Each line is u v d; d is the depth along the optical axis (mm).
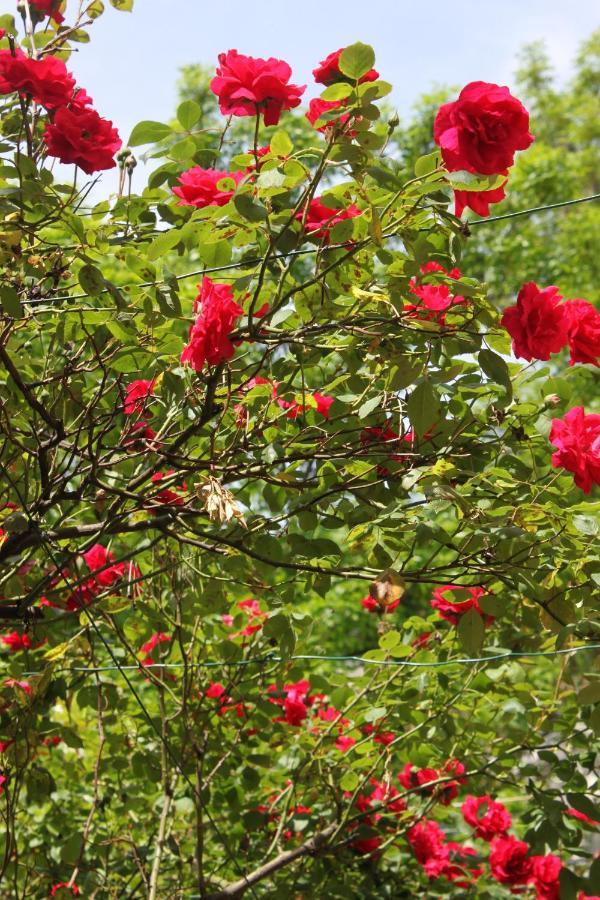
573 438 1711
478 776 2602
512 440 2010
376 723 2564
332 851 2559
